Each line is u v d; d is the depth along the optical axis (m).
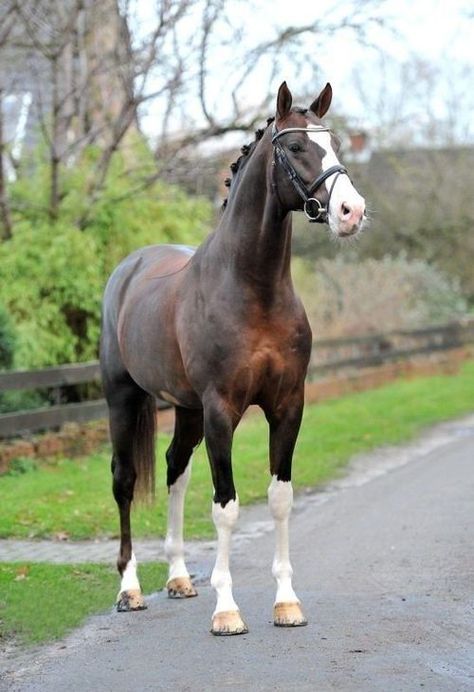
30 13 17.70
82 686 6.54
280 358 7.30
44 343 16.28
